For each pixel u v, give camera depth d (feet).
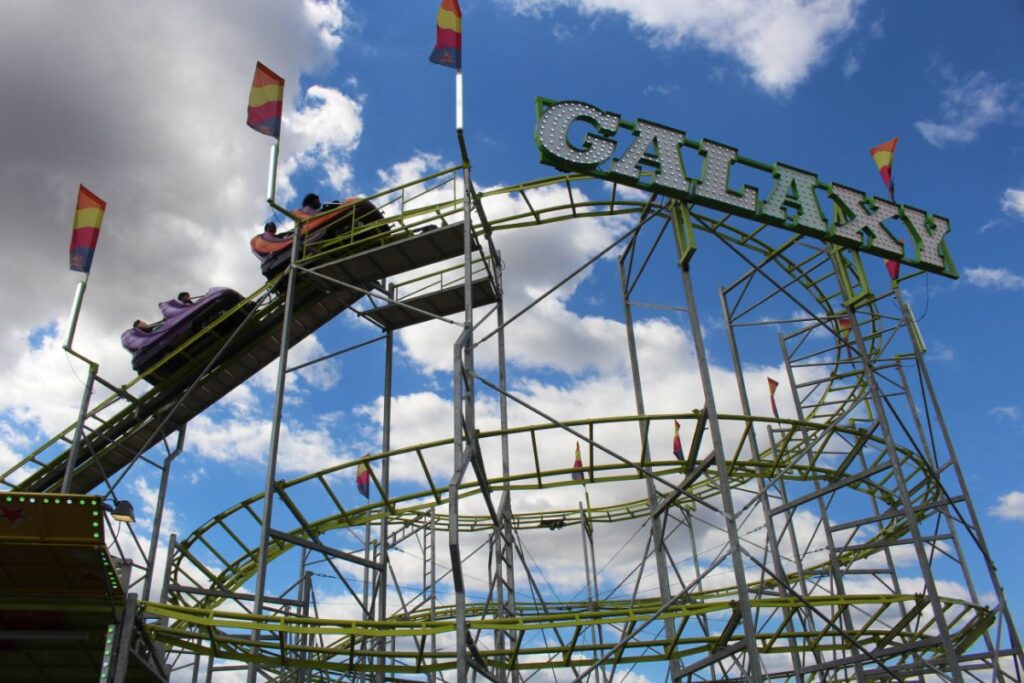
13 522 54.13
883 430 73.15
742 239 88.94
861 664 80.18
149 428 108.17
